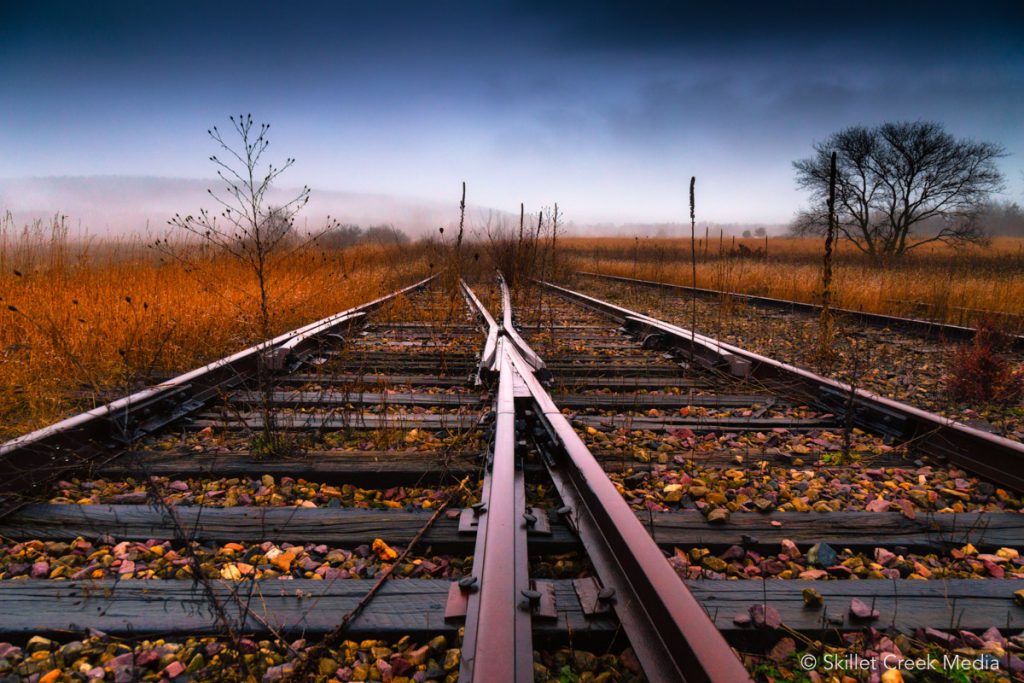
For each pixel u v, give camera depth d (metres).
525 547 2.13
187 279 9.66
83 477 3.06
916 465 3.47
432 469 3.11
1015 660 1.75
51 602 1.97
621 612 1.76
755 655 1.84
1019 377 5.12
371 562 2.30
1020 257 22.62
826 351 6.82
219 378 4.75
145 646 1.80
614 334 8.30
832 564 2.36
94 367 5.03
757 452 3.65
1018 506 2.91
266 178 3.70
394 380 5.30
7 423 3.92
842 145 39.16
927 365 6.58
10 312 5.77
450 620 1.87
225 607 1.94
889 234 39.22
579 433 3.96
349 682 1.68
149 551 2.33
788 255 42.75
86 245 8.84
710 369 5.69
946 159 36.97
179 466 3.18
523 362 4.62
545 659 1.75
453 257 14.59
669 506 2.89
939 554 2.46
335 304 10.16
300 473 3.12
